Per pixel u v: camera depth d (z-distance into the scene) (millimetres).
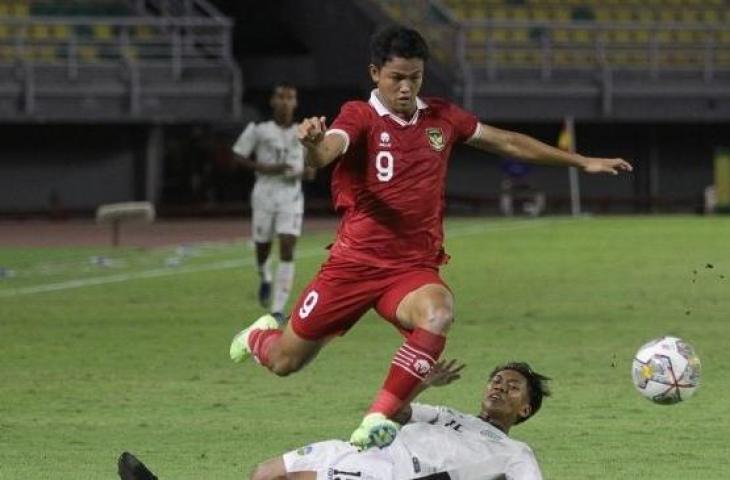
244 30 93875
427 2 91000
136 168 85812
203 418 27219
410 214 18562
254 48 94562
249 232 77188
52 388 30516
